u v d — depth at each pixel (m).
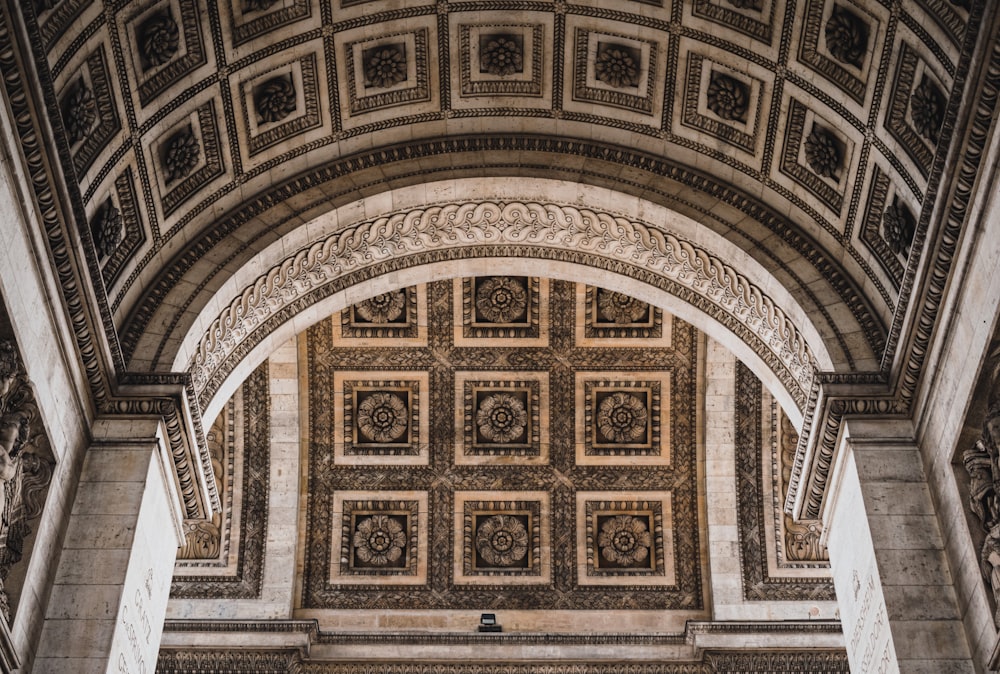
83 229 17.73
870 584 18.44
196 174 21.52
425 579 31.72
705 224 22.12
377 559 31.89
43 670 16.89
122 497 18.47
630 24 21.89
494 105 23.20
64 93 18.03
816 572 31.41
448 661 30.03
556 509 32.12
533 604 31.58
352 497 32.12
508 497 32.12
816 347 20.56
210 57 20.66
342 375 31.86
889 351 19.50
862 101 19.94
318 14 21.39
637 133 23.09
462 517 32.12
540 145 23.36
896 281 19.97
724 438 31.98
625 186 22.69
